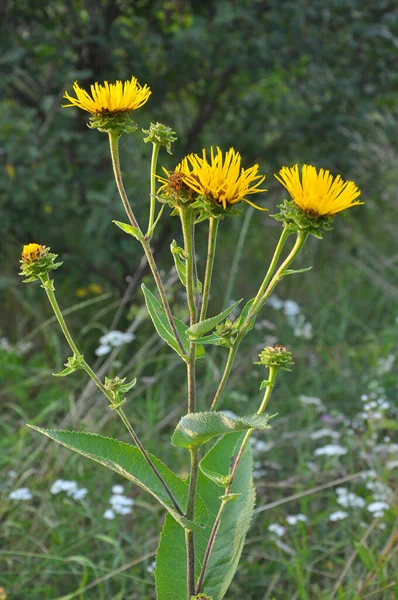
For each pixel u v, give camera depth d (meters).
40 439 3.87
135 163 4.90
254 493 1.91
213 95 5.48
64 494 3.55
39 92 5.13
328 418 4.15
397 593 2.72
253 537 3.51
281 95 5.70
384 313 5.83
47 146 4.71
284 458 4.07
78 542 3.22
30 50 4.85
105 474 3.71
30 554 2.98
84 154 4.77
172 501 1.75
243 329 1.64
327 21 5.31
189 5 5.23
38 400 4.42
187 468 3.67
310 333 5.12
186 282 1.63
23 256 1.71
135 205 4.80
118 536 3.39
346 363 5.03
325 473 3.73
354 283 6.13
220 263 6.01
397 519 3.21
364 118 5.70
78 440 1.79
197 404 4.29
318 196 1.49
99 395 4.25
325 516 3.49
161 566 1.91
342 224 6.56
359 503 3.34
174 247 1.62
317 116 5.61
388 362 4.71
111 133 1.63
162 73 5.34
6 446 3.91
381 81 5.75
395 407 4.39
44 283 1.71
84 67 5.10
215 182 1.50
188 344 1.81
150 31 5.22
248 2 5.12
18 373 4.54
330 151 5.76
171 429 4.31
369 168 6.09
